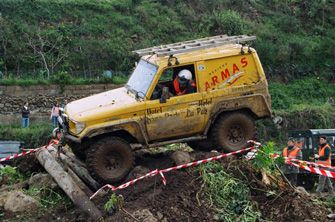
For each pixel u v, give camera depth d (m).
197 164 12.12
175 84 12.42
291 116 35.38
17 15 37.97
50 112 33.78
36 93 34.31
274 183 12.21
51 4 39.59
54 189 12.75
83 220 11.46
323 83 41.25
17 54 36.31
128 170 12.12
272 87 39.78
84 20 39.53
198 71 12.43
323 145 15.53
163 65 12.30
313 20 46.53
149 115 12.15
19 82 34.09
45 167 13.19
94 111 12.03
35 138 29.64
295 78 41.31
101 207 11.54
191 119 12.38
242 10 45.03
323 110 36.47
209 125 12.52
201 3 44.22
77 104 12.77
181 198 11.46
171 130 12.34
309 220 11.34
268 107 12.81
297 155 15.71
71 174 12.70
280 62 42.00
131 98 12.40
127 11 41.62
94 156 11.88
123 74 37.44
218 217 11.25
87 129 11.81
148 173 11.97
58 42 37.31
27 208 12.19
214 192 11.73
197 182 11.88
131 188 11.84
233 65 12.63
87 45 37.94
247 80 12.71
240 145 12.69
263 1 46.97
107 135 12.12
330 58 43.16
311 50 43.19
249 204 11.58
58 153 13.14
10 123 32.91
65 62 36.91
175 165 12.36
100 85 35.56
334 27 46.41
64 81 34.75
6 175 14.07
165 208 11.26
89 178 12.63
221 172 12.03
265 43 42.31
